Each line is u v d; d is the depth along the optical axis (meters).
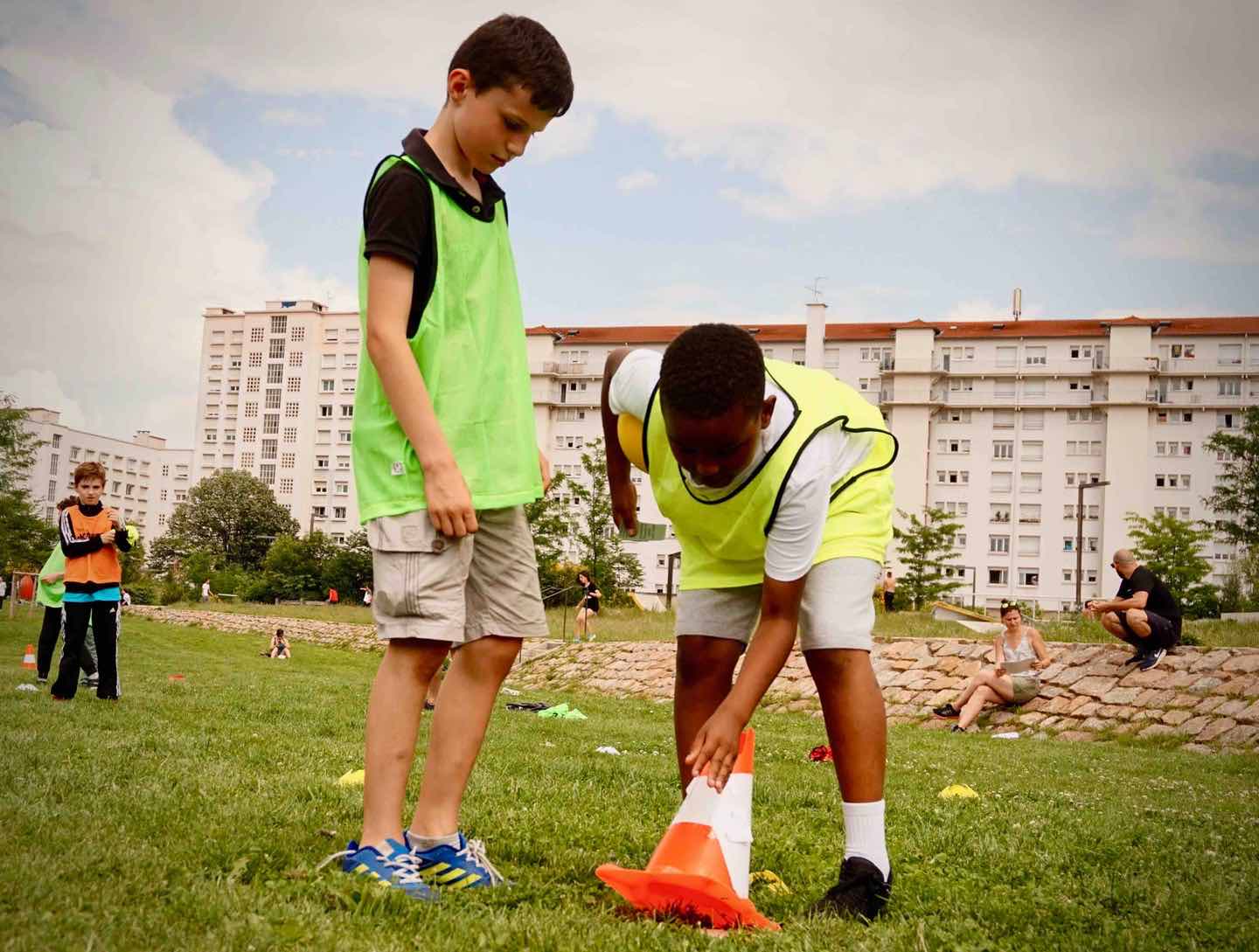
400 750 2.83
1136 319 86.06
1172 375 85.38
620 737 9.36
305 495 119.25
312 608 51.25
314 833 3.33
